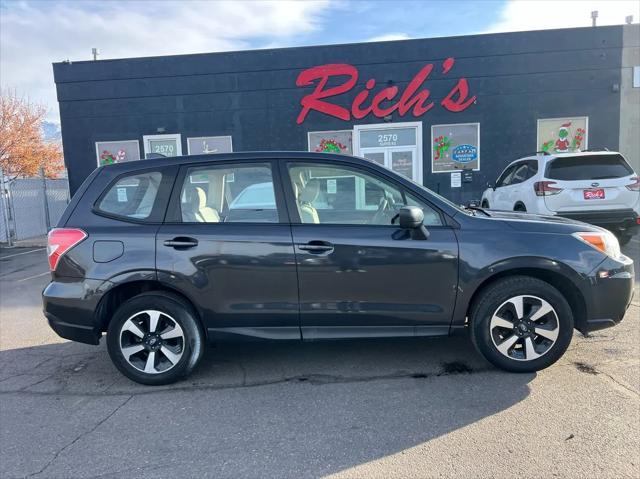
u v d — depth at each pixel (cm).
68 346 502
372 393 365
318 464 280
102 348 493
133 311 384
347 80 1353
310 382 388
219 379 400
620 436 295
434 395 357
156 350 388
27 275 909
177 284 379
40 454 300
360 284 376
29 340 524
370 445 297
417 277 375
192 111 1401
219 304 380
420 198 387
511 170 1016
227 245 377
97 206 397
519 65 1320
